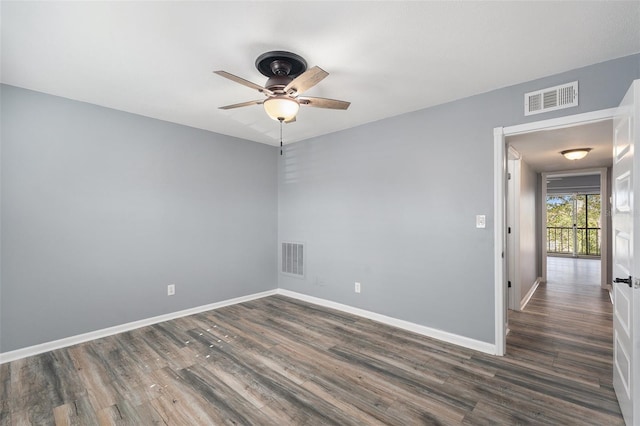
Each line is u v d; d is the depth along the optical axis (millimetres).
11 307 2625
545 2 1601
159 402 2027
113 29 1848
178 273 3676
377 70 2350
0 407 1982
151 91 2768
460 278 2889
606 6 1619
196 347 2846
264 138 4348
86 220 3021
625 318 1791
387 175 3441
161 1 1600
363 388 2180
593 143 3387
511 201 3896
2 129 2598
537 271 5492
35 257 2740
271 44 2010
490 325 2709
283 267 4723
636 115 1569
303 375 2352
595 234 8492
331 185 4035
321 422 1838
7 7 1630
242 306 4113
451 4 1621
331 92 2760
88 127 3037
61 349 2811
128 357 2650
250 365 2508
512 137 3092
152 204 3473
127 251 3283
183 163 3734
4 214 2602
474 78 2477
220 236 4090
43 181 2787
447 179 2973
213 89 2729
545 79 2445
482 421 1835
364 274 3660
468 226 2840
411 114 3238
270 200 4723
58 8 1647
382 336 3082
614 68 2168
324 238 4121
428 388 2174
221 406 1987
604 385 2191
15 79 2523
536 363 2520
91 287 3043
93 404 2010
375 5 1633
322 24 1798
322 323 3453
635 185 1574
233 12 1692
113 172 3195
